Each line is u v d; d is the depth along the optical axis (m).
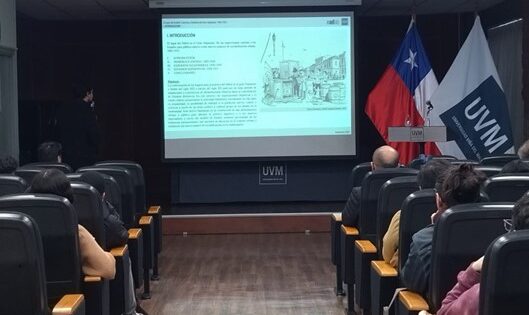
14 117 7.23
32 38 9.45
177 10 7.71
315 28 7.77
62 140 7.35
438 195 2.54
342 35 7.79
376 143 9.84
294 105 7.81
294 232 7.55
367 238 3.94
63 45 9.82
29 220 2.23
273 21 7.75
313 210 7.65
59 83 9.82
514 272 1.78
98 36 9.86
